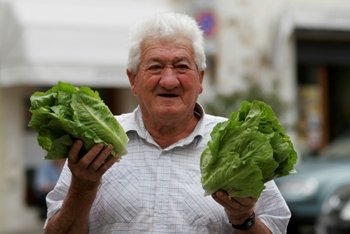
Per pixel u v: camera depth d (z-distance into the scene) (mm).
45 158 4391
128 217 4863
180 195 4875
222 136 4434
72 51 15633
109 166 4430
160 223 4832
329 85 20359
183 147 5027
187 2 17672
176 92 4902
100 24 15992
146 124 5082
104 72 15828
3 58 15688
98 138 4328
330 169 13633
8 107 16484
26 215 16609
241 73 18312
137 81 5023
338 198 12664
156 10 16953
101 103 4426
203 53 5004
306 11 19422
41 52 15391
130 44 5047
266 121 4512
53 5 15930
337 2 20016
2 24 15797
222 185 4398
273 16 18781
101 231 4918
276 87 16891
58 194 5066
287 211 5023
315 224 13297
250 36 18469
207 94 17906
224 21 18141
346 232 12320
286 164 4480
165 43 4906
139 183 4926
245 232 4703
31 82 15367
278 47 18750
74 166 4383
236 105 16062
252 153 4363
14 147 16531
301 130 19828
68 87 4430
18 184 16578
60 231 4754
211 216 4836
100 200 4922
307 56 19891
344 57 20359
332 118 20516
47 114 4309
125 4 16734
